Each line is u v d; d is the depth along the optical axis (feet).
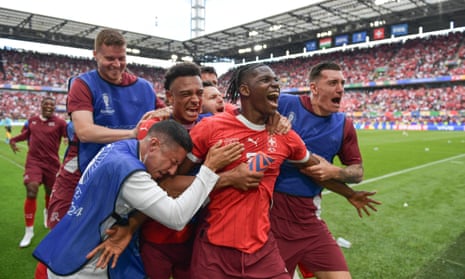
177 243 7.48
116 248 6.40
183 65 7.36
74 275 6.42
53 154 16.22
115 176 5.99
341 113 9.18
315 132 8.76
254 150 6.61
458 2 87.86
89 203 6.34
